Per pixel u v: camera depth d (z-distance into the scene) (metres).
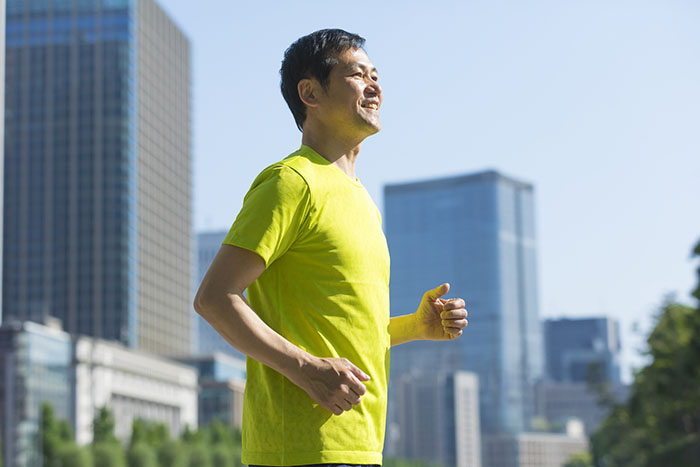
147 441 83.06
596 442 101.94
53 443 73.25
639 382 66.00
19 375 75.62
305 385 2.51
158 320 140.62
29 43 141.25
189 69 163.00
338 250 2.66
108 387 95.06
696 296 44.19
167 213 148.00
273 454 2.59
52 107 139.12
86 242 134.38
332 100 2.80
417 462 161.75
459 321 3.15
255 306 2.74
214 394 125.81
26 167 137.62
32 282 134.00
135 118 139.75
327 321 2.63
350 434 2.59
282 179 2.63
